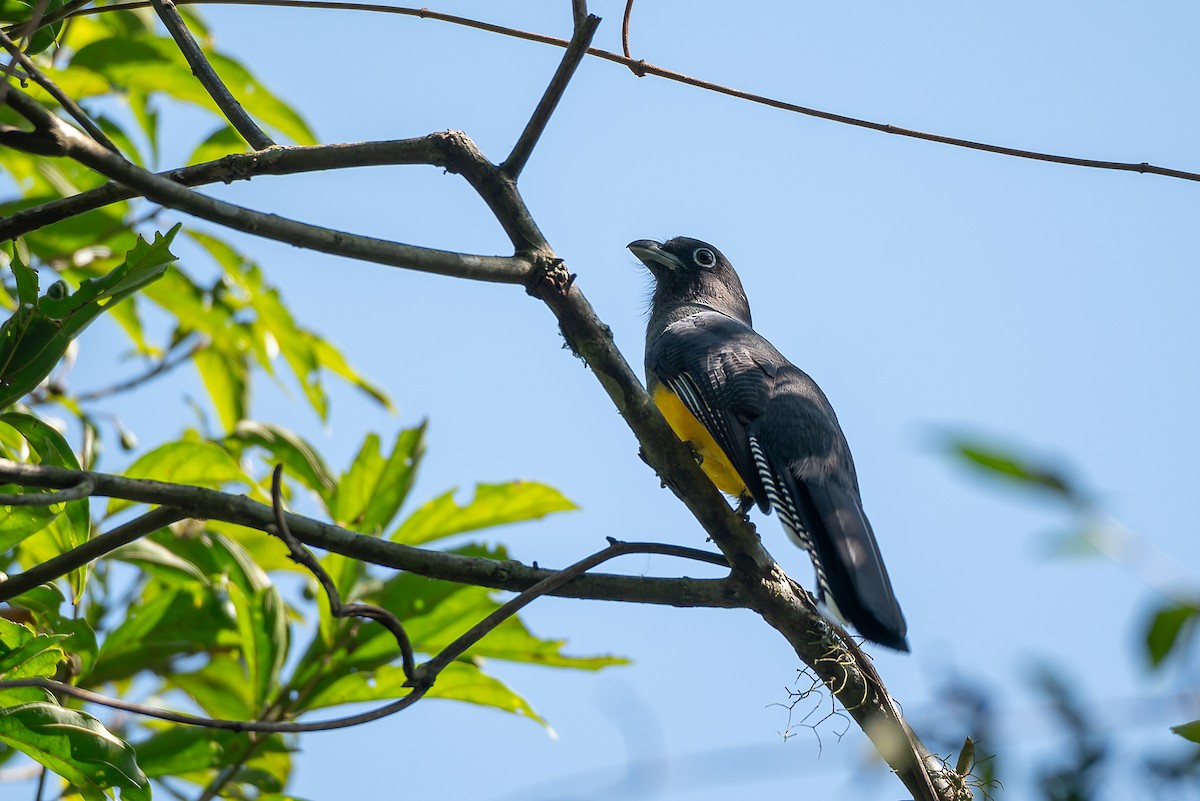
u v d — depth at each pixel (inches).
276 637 364.8
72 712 288.2
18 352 275.3
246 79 423.2
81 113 282.2
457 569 293.4
